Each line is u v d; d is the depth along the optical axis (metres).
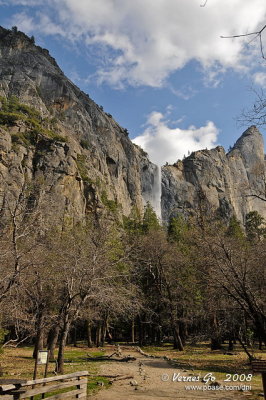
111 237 23.61
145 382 13.98
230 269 16.02
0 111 78.19
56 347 34.22
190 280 31.16
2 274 12.30
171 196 136.62
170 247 34.19
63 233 21.98
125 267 28.06
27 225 13.51
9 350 28.41
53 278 16.27
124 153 123.06
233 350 28.48
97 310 24.17
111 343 44.34
